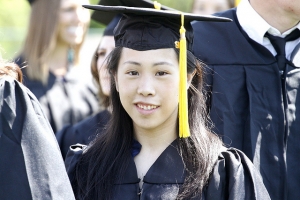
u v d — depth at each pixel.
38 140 3.36
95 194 3.81
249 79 4.65
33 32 6.56
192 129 3.90
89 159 3.97
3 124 3.35
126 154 3.87
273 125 4.54
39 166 3.33
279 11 4.60
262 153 4.49
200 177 3.71
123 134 3.94
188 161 3.80
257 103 4.59
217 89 4.66
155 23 3.78
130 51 3.76
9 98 3.40
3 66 3.61
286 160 4.50
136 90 3.71
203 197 3.70
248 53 4.71
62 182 3.36
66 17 6.67
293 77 4.64
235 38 4.77
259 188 3.81
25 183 3.29
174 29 3.82
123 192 3.76
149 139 3.88
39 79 6.50
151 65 3.71
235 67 4.71
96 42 10.94
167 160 3.80
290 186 4.47
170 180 3.73
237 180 3.75
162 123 3.84
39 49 6.54
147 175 3.75
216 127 4.60
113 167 3.84
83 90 6.72
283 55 4.68
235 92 4.65
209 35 4.82
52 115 6.37
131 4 4.65
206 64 4.74
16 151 3.32
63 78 6.66
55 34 6.59
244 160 3.88
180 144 3.85
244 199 3.73
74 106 6.50
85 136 5.49
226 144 4.53
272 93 4.61
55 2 6.59
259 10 4.71
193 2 6.52
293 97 4.61
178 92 3.75
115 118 3.96
